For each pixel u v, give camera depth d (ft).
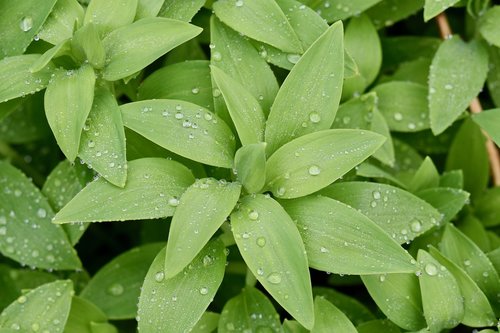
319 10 2.21
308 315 1.86
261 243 1.90
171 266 1.87
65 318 2.05
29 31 2.07
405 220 2.02
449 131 2.41
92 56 2.00
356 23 2.28
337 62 1.98
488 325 2.04
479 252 2.08
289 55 2.09
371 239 1.92
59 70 2.03
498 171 2.38
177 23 2.02
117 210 1.92
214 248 1.98
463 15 2.52
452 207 2.16
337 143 1.95
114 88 2.15
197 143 1.97
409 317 2.03
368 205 2.02
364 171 2.13
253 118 1.99
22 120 2.42
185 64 2.14
